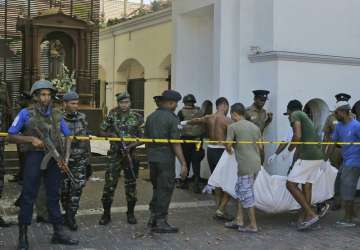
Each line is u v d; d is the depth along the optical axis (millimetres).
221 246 6246
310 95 9664
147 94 19078
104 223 7109
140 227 7016
